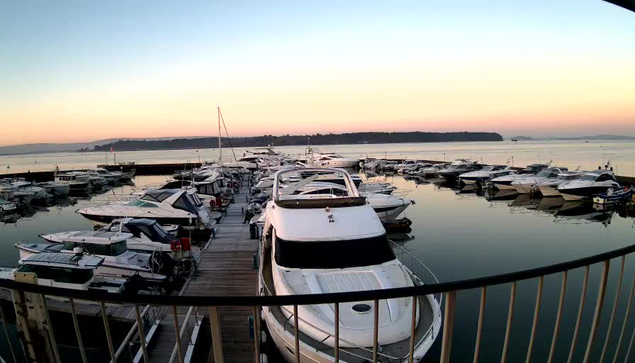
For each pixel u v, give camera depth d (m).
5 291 9.92
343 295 1.91
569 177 31.56
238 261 13.26
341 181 25.56
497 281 2.07
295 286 6.78
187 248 12.66
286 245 7.63
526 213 25.97
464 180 38.22
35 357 2.21
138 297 1.93
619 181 35.09
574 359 8.44
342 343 5.68
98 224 19.00
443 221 23.55
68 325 9.47
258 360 2.19
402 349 5.66
